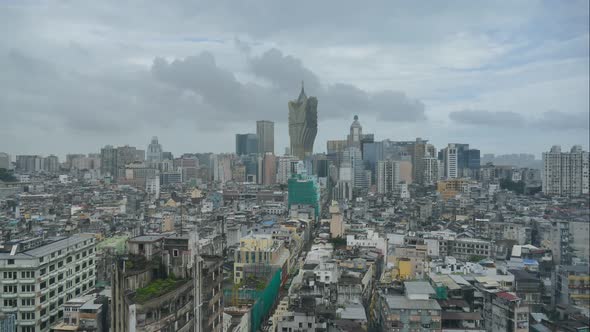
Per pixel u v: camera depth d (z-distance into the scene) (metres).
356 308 175.62
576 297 190.88
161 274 110.75
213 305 124.00
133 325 92.06
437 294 173.50
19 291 161.62
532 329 161.12
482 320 164.88
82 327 136.75
